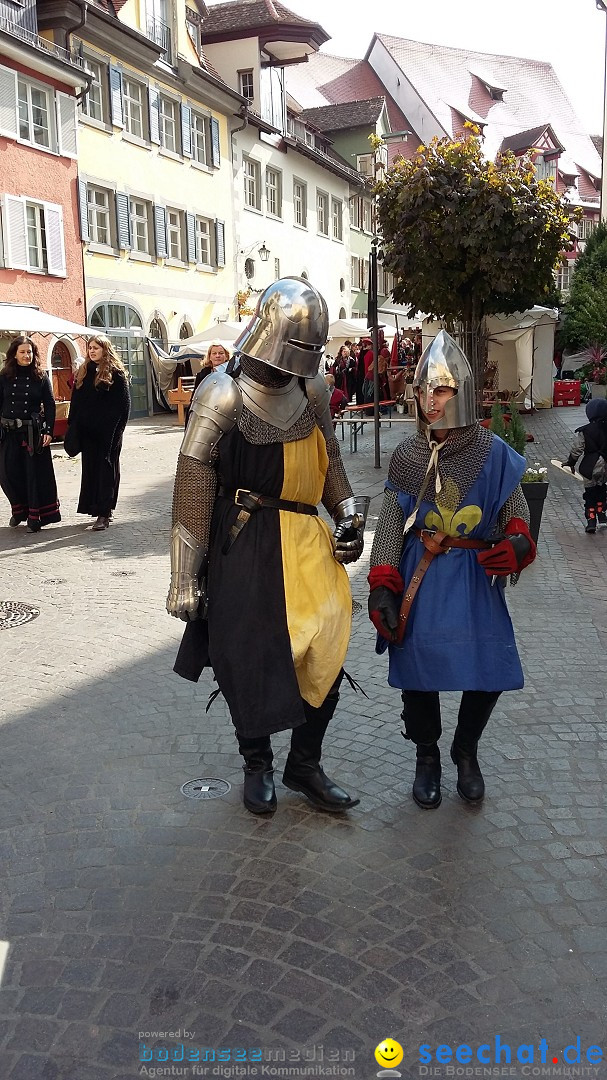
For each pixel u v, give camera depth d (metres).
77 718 4.29
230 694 3.11
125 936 2.67
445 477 3.09
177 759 3.85
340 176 38.06
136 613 6.04
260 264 31.81
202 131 27.81
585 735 4.04
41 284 20.80
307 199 35.38
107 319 23.59
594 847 3.13
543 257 10.64
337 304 38.91
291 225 34.12
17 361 8.65
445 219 10.17
